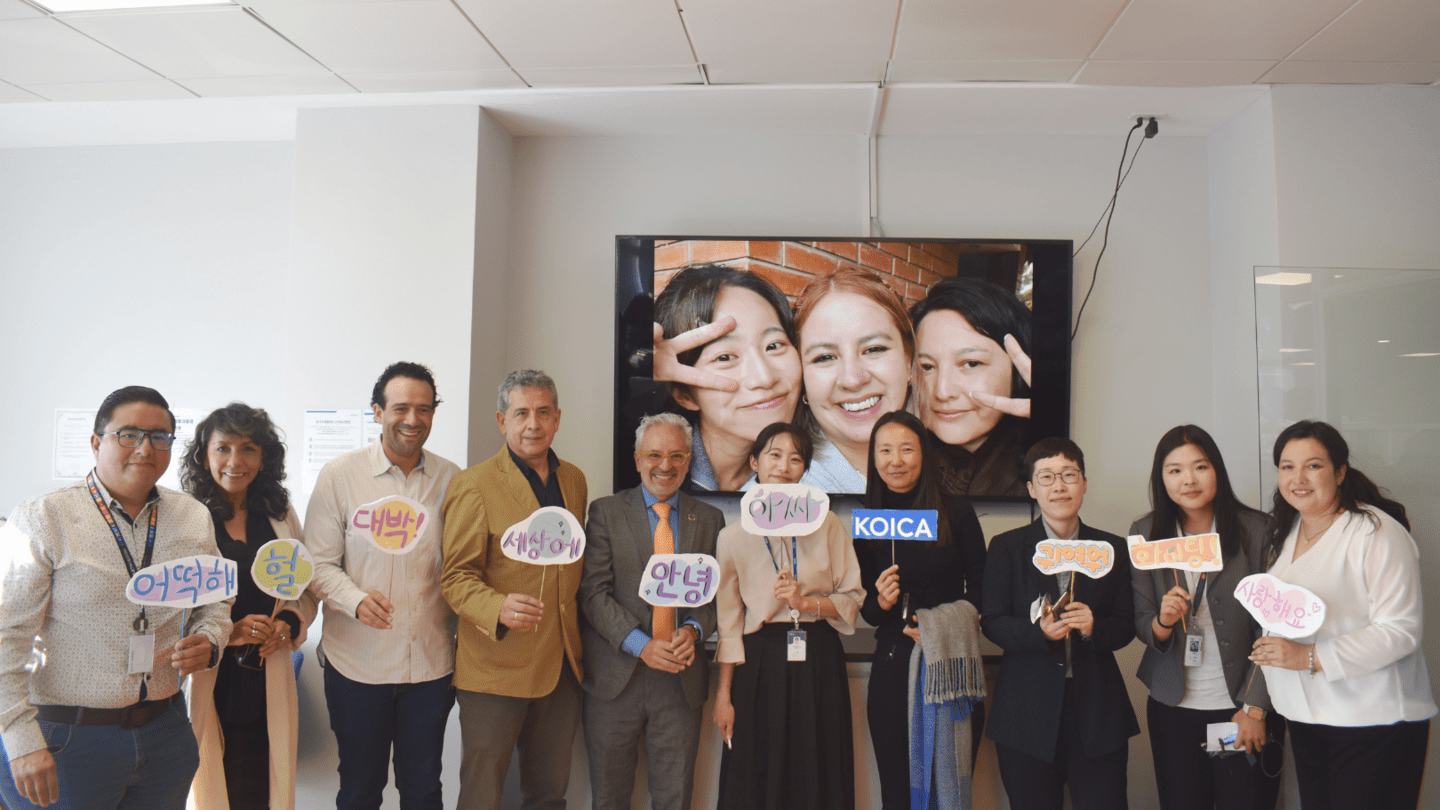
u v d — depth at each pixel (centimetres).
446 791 262
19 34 237
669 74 262
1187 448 208
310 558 204
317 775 266
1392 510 207
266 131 313
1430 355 246
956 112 289
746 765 212
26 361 325
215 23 230
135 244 325
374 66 257
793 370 292
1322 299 248
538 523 206
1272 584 193
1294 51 244
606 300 309
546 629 212
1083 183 306
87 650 167
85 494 173
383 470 220
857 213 308
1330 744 194
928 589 218
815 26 230
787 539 221
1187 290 303
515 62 254
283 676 217
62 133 316
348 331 281
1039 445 220
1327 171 266
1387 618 189
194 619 188
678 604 207
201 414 320
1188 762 206
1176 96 275
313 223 286
